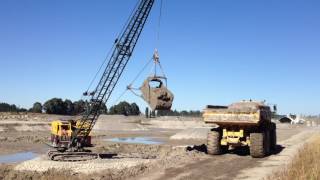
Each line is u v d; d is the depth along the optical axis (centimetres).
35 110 13850
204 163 2347
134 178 2028
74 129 3503
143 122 11719
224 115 2572
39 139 5844
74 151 3384
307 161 1952
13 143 5231
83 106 3488
